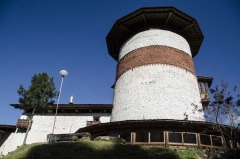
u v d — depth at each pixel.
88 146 12.48
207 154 13.14
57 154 11.81
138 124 14.97
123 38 25.30
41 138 25.03
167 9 21.16
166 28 22.95
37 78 22.86
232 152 13.02
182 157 12.11
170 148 13.25
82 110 26.25
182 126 14.62
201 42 25.16
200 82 25.94
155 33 21.70
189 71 20.28
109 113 25.84
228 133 15.02
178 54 20.69
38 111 22.45
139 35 22.39
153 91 18.17
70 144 12.84
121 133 15.71
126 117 18.05
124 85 20.16
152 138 14.82
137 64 20.39
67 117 26.19
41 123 25.98
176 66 19.69
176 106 17.38
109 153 11.73
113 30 24.20
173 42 21.33
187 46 22.67
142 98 18.12
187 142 14.62
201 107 18.61
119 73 22.00
